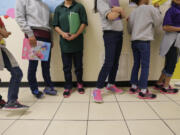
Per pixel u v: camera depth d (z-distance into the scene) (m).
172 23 1.51
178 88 1.84
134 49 1.63
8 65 1.22
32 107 1.41
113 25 1.44
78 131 1.03
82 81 1.87
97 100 1.46
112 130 1.03
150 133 0.99
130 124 1.09
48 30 1.58
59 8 1.60
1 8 1.77
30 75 1.55
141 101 1.49
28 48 1.44
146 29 1.46
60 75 1.95
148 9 1.43
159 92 1.74
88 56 1.88
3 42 1.18
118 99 1.55
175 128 1.04
